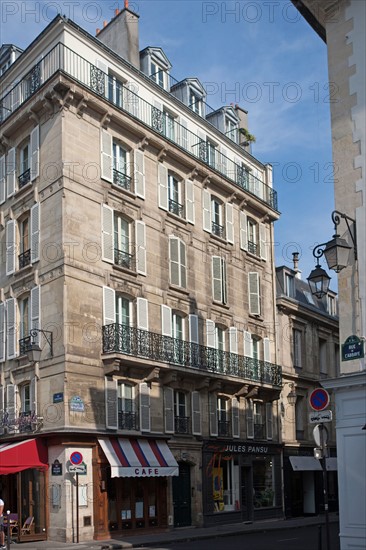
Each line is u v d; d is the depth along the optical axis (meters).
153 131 27.92
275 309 35.44
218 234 31.86
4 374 25.83
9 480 25.05
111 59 27.25
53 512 22.56
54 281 23.91
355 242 13.62
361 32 14.15
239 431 31.05
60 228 23.98
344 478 13.45
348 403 13.60
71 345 23.28
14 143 27.16
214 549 19.55
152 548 20.66
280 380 33.78
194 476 27.88
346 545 13.23
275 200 36.25
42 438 23.27
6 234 26.81
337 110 14.27
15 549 20.31
